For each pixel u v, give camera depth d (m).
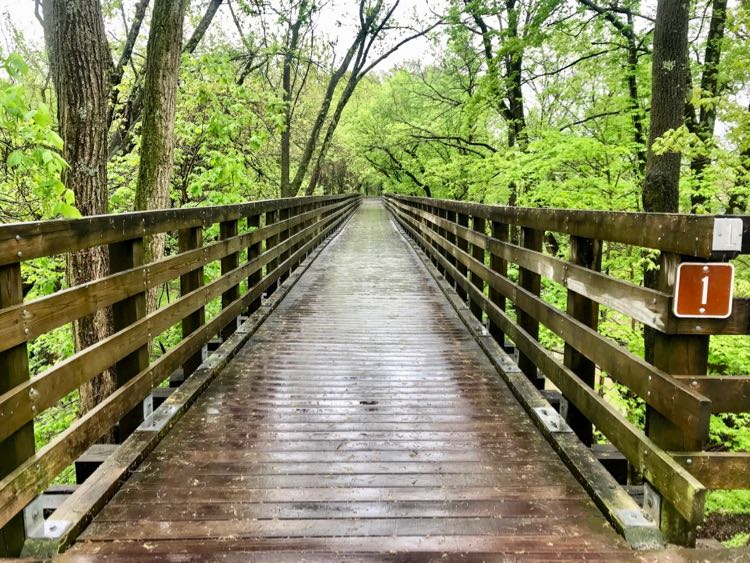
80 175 4.76
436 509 2.26
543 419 3.06
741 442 6.95
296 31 16.70
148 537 2.04
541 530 2.10
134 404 2.77
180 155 9.79
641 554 1.93
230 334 4.96
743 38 7.14
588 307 2.80
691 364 1.93
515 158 10.52
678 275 1.85
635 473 3.52
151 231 3.04
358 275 9.03
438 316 6.09
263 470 2.59
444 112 19.48
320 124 17.92
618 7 10.66
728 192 8.70
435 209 9.80
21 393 1.82
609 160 9.20
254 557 1.92
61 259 7.35
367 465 2.66
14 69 3.49
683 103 7.08
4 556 1.84
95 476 2.39
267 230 6.34
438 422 3.21
